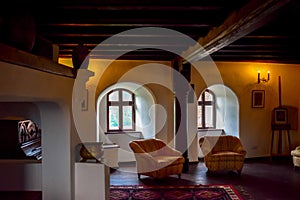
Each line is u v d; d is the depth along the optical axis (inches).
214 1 101.8
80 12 120.4
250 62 295.6
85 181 129.1
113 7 104.1
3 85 65.3
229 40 129.7
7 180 135.7
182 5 102.1
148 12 120.4
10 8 76.2
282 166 274.8
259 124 302.8
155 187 211.5
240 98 297.1
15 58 69.0
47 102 112.3
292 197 190.4
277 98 305.4
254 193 197.9
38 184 134.9
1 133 153.1
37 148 171.6
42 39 127.8
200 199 187.0
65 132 121.4
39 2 100.3
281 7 78.3
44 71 91.1
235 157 242.1
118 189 206.5
